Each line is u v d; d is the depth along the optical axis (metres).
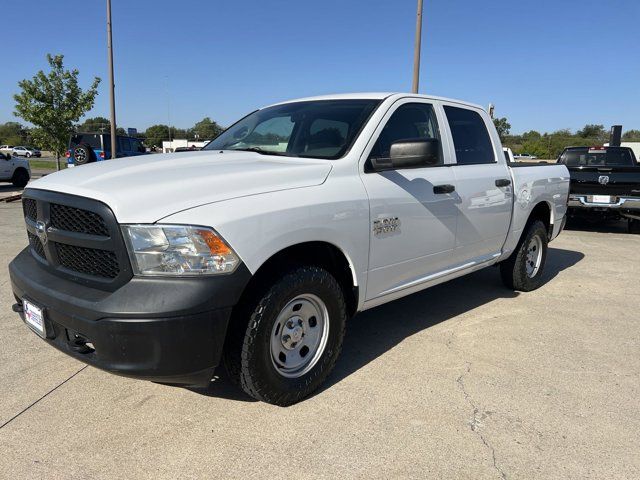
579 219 12.57
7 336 4.01
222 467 2.51
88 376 3.40
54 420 2.88
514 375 3.53
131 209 2.50
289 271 2.91
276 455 2.60
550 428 2.89
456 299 5.30
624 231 10.72
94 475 2.44
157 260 2.46
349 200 3.17
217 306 2.52
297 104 4.21
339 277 3.40
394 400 3.16
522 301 5.28
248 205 2.68
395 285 3.71
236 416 2.95
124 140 20.03
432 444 2.72
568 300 5.34
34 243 3.17
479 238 4.49
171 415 2.95
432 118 4.14
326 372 3.23
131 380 3.36
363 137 3.46
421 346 4.01
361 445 2.70
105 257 2.59
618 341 4.20
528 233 5.35
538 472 2.51
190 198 2.60
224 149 3.98
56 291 2.68
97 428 2.81
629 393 3.31
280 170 3.04
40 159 50.91
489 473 2.50
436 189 3.87
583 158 12.15
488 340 4.16
